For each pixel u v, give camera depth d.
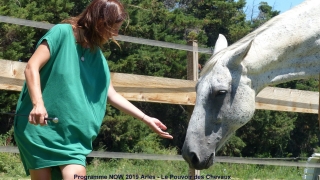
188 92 5.23
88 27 2.63
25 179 9.18
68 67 2.57
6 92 15.05
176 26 22.20
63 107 2.55
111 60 18.59
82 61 2.65
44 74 2.58
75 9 19.25
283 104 5.83
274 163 5.86
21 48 15.84
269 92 5.71
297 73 3.90
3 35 15.99
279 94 5.79
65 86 2.56
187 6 26.84
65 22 2.70
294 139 23.72
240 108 3.58
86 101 2.62
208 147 3.52
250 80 3.69
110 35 2.67
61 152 2.51
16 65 4.25
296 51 3.87
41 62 2.51
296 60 3.89
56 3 17.23
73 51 2.61
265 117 20.77
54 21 17.56
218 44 3.95
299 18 3.90
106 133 17.48
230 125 3.60
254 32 3.86
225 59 3.61
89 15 2.64
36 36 17.52
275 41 3.79
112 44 18.34
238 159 5.61
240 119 3.60
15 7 16.52
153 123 2.89
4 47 16.23
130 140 17.56
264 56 3.72
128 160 12.30
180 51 20.44
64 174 2.50
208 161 3.53
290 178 10.63
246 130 21.33
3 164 10.49
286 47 3.81
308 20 3.90
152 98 5.02
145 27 19.30
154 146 18.06
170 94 5.12
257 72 3.71
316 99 6.08
